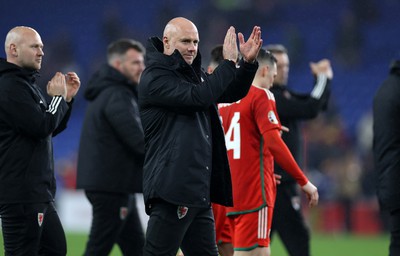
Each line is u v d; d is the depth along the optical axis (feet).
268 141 71.10
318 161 209.67
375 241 178.60
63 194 209.56
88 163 86.99
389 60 300.20
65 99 67.21
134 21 341.82
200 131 60.54
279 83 90.79
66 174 221.25
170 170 59.21
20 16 355.36
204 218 61.46
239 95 63.26
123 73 89.86
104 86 88.02
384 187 72.64
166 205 59.72
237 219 72.54
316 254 142.82
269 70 74.74
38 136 64.85
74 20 348.59
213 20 299.99
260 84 74.38
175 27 61.67
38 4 357.20
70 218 207.21
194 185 59.36
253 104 72.18
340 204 206.28
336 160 208.54
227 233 77.61
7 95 64.18
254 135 72.49
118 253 132.87
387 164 72.43
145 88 60.44
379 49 305.12
